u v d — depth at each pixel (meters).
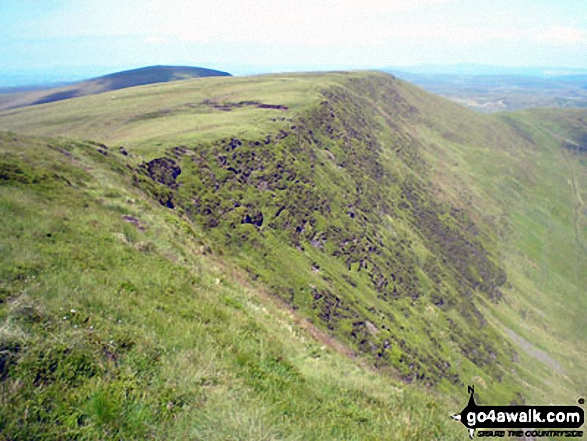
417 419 9.92
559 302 122.19
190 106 115.81
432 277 99.38
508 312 110.62
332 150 107.19
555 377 90.12
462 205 145.00
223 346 9.88
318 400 9.45
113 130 92.31
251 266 58.06
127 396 6.70
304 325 19.53
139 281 12.22
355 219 89.75
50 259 11.12
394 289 83.69
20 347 6.64
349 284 73.19
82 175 24.45
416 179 136.75
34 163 22.06
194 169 65.38
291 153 87.00
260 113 102.19
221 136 76.06
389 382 13.66
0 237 11.55
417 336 73.62
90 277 10.89
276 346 11.99
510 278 125.31
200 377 7.84
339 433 8.07
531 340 102.06
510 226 150.75
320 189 85.31
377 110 164.88
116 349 7.72
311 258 70.69
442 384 63.94
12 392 5.91
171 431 6.32
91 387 6.56
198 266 17.88
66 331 7.50
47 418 5.81
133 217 20.55
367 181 109.75
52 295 8.89
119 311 9.43
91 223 16.02
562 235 157.75
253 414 7.09
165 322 9.81
